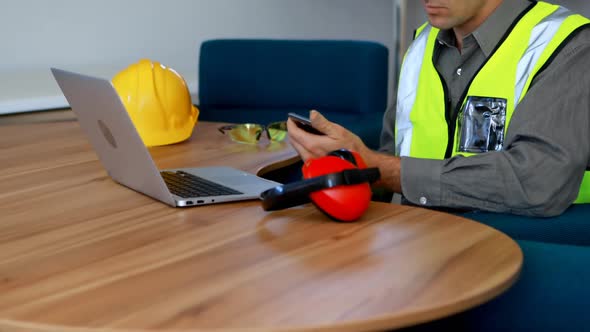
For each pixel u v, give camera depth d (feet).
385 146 6.02
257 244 3.18
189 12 10.79
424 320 2.49
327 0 13.74
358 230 3.37
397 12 13.04
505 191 4.42
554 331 3.53
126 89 5.55
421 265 2.90
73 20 9.14
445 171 4.51
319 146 4.38
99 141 4.29
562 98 4.52
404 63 5.67
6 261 3.01
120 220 3.58
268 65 8.42
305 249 3.11
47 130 6.48
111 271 2.87
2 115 7.48
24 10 8.56
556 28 4.73
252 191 4.04
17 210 3.82
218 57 8.54
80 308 2.51
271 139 5.73
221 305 2.52
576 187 4.51
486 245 3.14
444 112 5.27
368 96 8.11
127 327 2.35
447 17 4.88
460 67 5.21
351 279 2.75
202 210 3.74
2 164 5.04
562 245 4.10
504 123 4.89
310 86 8.30
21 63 8.63
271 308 2.49
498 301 3.66
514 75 4.84
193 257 3.02
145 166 3.79
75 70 9.26
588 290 3.59
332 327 2.36
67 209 3.81
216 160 5.06
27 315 2.46
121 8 9.73
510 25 4.93
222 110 8.59
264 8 12.23
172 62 10.66
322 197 3.43
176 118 5.66
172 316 2.43
